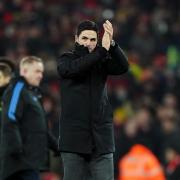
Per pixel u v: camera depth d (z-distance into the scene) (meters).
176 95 56.09
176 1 69.19
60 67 20.59
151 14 67.81
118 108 53.16
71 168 20.59
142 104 43.78
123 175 35.41
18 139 24.50
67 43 61.00
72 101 20.64
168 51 62.69
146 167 35.19
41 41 61.22
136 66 57.78
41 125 25.33
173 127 40.62
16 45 61.50
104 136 20.64
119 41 63.56
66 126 20.64
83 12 67.06
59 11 66.88
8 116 24.66
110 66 20.95
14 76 25.89
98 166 20.59
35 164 24.95
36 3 67.44
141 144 41.06
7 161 24.72
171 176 34.66
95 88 20.73
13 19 65.75
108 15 66.69
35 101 25.36
